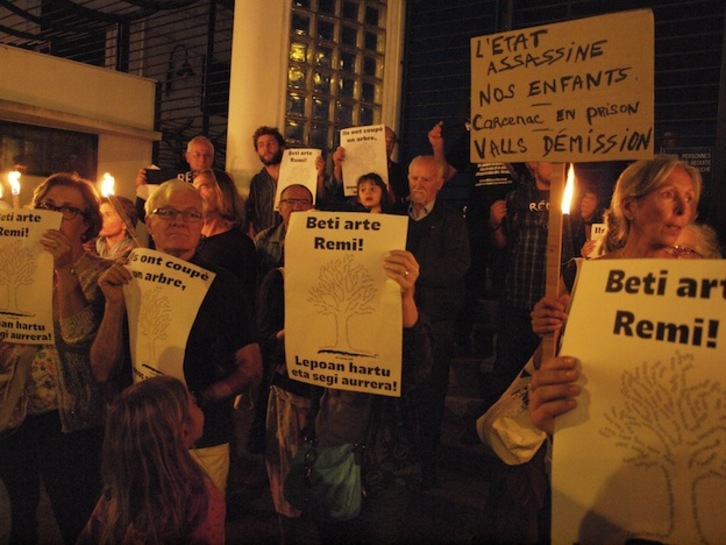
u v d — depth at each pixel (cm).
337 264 229
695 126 525
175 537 201
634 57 181
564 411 157
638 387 150
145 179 569
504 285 434
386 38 674
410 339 230
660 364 147
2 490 268
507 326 428
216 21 902
